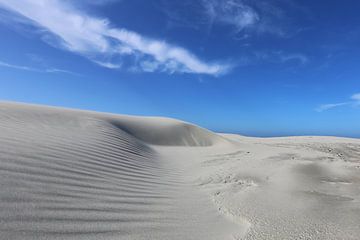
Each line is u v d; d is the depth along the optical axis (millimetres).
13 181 2842
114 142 7062
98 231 2465
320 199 3574
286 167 5254
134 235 2529
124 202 3295
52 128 7137
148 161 6266
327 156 6902
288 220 2932
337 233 2590
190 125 16297
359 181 4383
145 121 15977
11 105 11094
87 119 10617
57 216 2516
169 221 2969
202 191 4332
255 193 3912
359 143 12750
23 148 3939
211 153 9156
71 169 3777
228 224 2988
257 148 10156
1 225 2129
